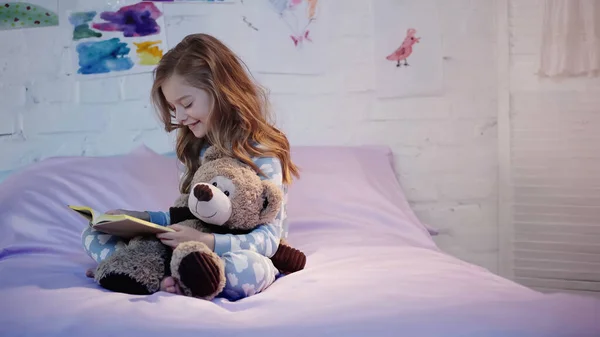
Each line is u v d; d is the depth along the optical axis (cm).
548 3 243
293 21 247
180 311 120
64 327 112
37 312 121
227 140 157
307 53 249
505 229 256
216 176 148
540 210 251
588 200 246
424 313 113
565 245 249
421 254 178
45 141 238
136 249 141
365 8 250
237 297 140
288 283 143
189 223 149
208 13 243
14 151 236
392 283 136
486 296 125
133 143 242
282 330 108
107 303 125
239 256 140
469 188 256
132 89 241
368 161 236
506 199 255
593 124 245
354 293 129
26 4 235
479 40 252
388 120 253
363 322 110
